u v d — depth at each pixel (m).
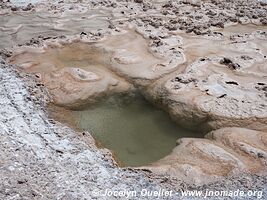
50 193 6.38
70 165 6.75
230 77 8.41
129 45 9.42
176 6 11.42
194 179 6.64
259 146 7.05
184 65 8.77
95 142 7.31
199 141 7.18
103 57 9.08
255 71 8.61
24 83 8.25
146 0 11.88
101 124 7.68
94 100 8.08
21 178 6.51
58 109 7.86
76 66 8.85
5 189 6.37
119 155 7.13
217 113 7.58
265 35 9.90
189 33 9.94
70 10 11.22
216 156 6.91
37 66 8.83
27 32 10.12
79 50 9.34
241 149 7.00
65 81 8.35
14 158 6.75
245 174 6.70
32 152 6.87
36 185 6.45
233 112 7.59
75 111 7.89
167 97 7.99
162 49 9.19
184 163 6.85
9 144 6.95
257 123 7.45
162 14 10.91
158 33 9.88
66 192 6.41
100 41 9.58
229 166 6.79
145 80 8.39
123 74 8.54
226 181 6.61
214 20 10.54
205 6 11.48
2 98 7.80
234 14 10.95
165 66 8.67
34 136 7.14
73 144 7.09
